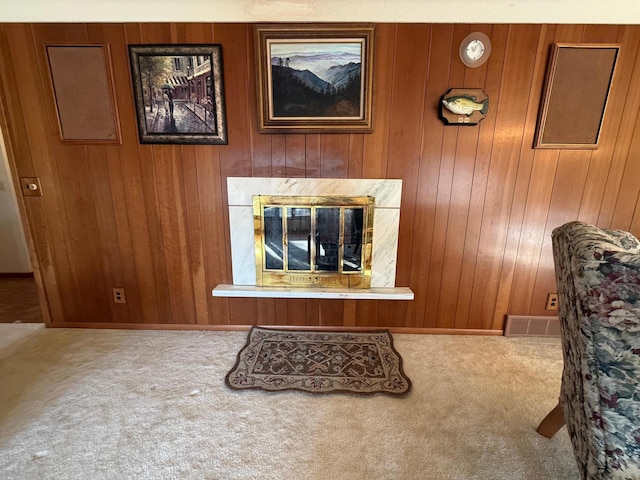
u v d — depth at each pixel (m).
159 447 1.50
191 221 2.26
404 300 2.38
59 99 2.06
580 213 2.17
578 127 2.02
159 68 2.00
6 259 3.55
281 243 2.27
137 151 2.15
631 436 0.96
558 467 1.43
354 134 2.08
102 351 2.21
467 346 2.28
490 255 2.27
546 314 2.36
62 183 2.21
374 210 2.18
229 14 1.92
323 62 1.96
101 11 1.92
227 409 1.72
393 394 1.82
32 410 1.70
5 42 1.97
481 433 1.59
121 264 2.36
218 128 2.08
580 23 1.88
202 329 2.47
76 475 1.37
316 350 2.20
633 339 0.91
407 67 1.98
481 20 1.90
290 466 1.42
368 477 1.37
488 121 2.04
